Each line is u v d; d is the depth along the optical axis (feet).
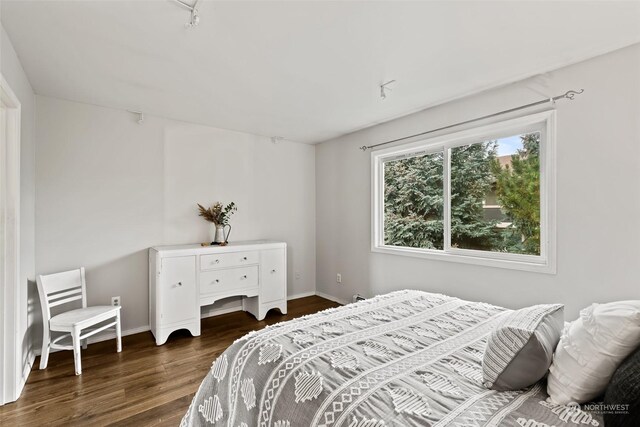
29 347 7.73
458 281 9.32
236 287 11.02
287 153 14.23
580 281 6.90
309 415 3.27
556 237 7.27
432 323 5.29
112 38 5.99
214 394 4.70
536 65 7.10
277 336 4.74
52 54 6.56
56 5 5.00
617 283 6.41
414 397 3.16
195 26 5.62
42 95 8.68
